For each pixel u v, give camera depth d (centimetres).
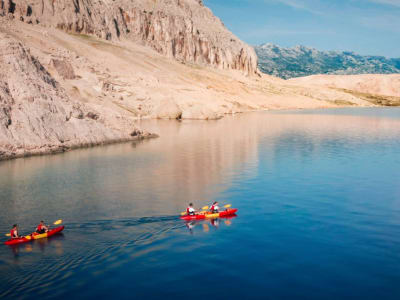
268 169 3766
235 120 9819
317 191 2956
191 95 11738
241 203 2645
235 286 1498
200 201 2697
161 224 2227
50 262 1734
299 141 5816
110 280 1558
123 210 2488
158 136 6353
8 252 1861
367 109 16712
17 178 3388
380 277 1560
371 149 5072
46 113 4869
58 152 4688
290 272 1608
